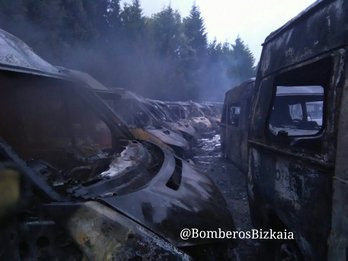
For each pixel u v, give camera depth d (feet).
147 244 5.76
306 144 7.70
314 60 7.11
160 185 8.14
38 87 12.11
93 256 5.67
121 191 7.46
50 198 6.15
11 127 12.59
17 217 5.77
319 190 6.48
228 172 26.63
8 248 5.61
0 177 5.55
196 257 6.76
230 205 18.42
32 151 12.28
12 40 10.08
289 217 8.05
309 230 6.94
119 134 13.07
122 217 6.13
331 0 6.84
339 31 6.30
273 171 9.17
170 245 6.04
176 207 7.27
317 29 7.23
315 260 6.70
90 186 7.28
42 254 5.85
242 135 24.67
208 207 8.07
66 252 5.93
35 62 10.12
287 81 11.39
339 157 5.88
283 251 8.91
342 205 5.67
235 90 28.63
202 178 10.77
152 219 6.59
